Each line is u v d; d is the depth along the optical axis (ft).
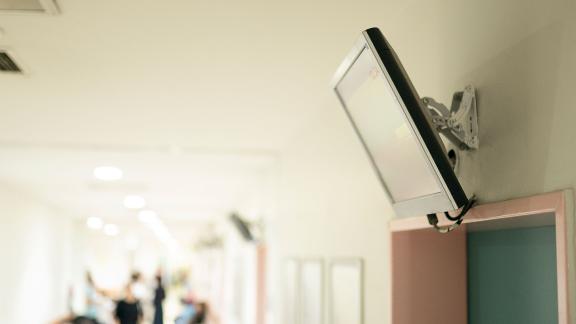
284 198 17.38
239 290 30.32
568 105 4.73
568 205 4.62
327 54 9.70
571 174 4.66
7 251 24.41
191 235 62.59
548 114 4.96
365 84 5.91
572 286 4.55
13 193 25.70
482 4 6.07
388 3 7.79
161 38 9.12
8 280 24.50
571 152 4.67
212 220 48.47
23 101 12.94
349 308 10.36
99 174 23.07
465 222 6.23
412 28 7.76
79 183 25.79
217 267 46.06
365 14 8.14
